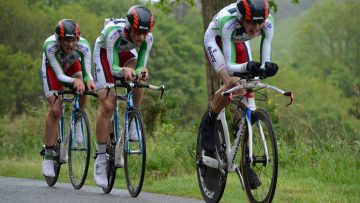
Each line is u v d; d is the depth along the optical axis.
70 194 9.13
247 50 8.21
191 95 89.00
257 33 7.76
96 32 70.12
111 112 9.55
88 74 10.23
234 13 7.57
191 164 12.73
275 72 7.09
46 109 20.50
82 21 70.69
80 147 10.17
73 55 10.23
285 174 11.30
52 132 10.59
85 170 10.03
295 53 118.31
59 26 9.85
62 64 10.33
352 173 10.78
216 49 7.75
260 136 7.11
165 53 86.56
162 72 86.44
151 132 16.59
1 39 74.38
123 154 9.24
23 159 17.45
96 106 16.98
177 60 89.31
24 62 71.50
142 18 8.82
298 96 93.62
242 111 7.50
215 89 13.06
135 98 9.53
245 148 7.40
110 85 9.12
